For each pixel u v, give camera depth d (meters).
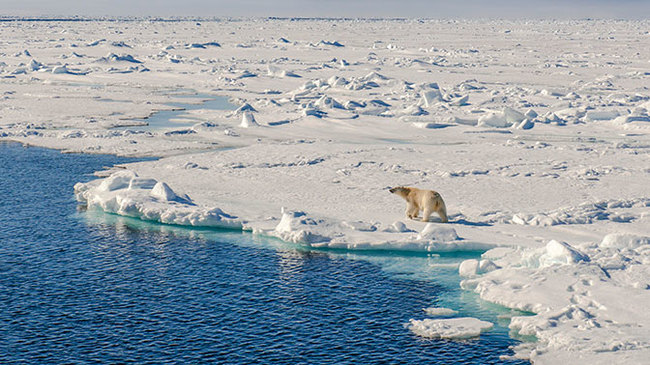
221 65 106.94
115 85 81.56
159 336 17.77
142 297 20.23
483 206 29.58
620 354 15.46
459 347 16.97
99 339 17.56
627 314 17.47
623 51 148.75
